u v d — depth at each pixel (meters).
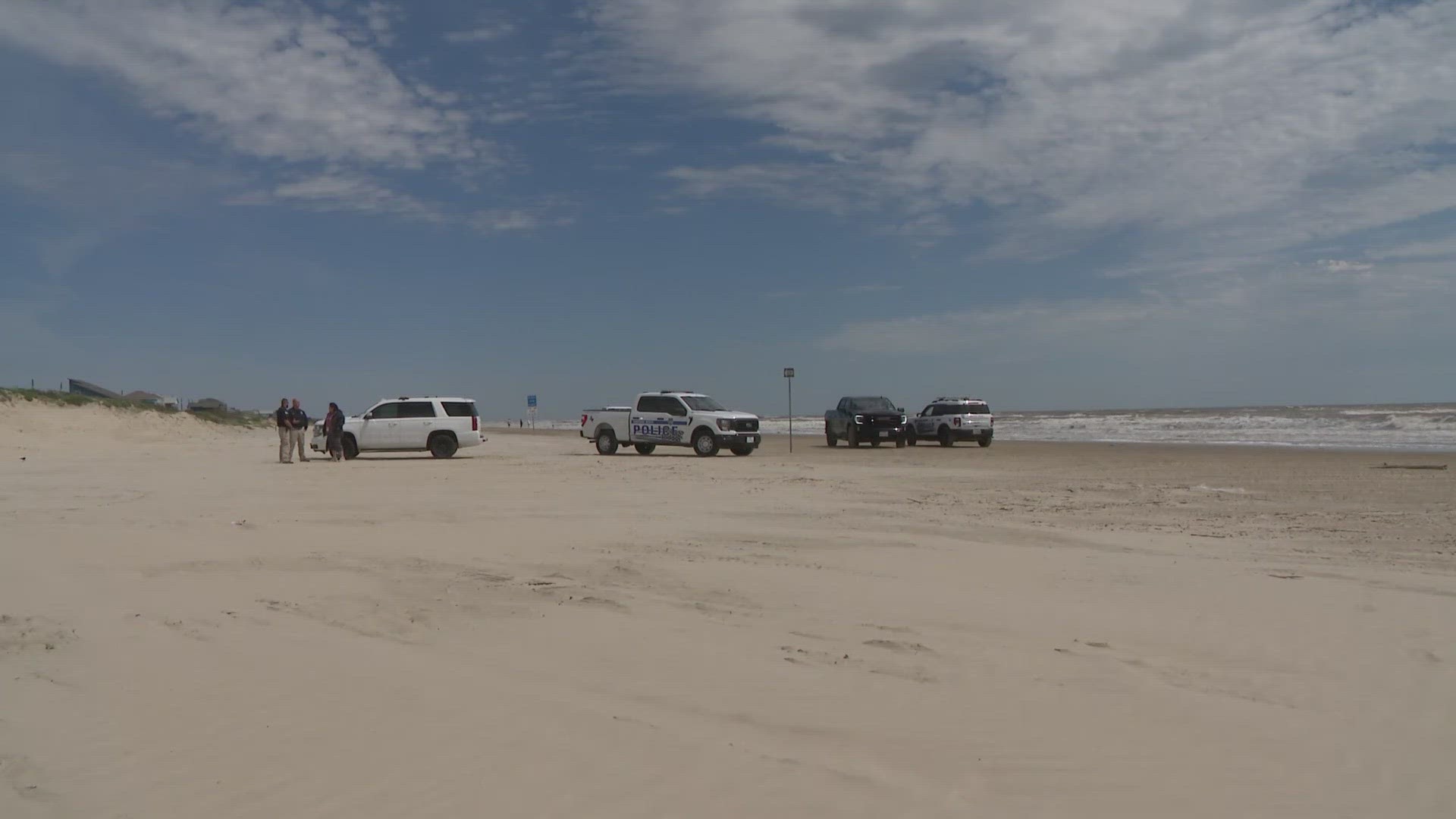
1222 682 5.94
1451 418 57.22
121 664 6.18
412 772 4.39
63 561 10.06
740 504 16.59
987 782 4.35
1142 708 5.43
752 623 7.51
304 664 6.20
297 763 4.50
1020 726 5.11
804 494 18.73
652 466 27.69
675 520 14.15
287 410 29.25
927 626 7.39
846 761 4.59
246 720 5.11
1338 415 76.88
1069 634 7.15
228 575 9.43
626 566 9.93
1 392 43.00
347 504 16.44
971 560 10.51
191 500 16.94
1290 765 4.57
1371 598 8.45
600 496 18.22
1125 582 9.20
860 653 6.59
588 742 4.79
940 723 5.14
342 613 7.76
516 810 3.99
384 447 32.53
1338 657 6.51
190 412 60.31
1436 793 4.23
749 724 5.11
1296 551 11.23
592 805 4.05
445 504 16.50
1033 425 76.19
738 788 4.24
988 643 6.88
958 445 43.84
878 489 19.78
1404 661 6.41
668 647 6.75
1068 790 4.26
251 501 16.88
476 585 8.93
